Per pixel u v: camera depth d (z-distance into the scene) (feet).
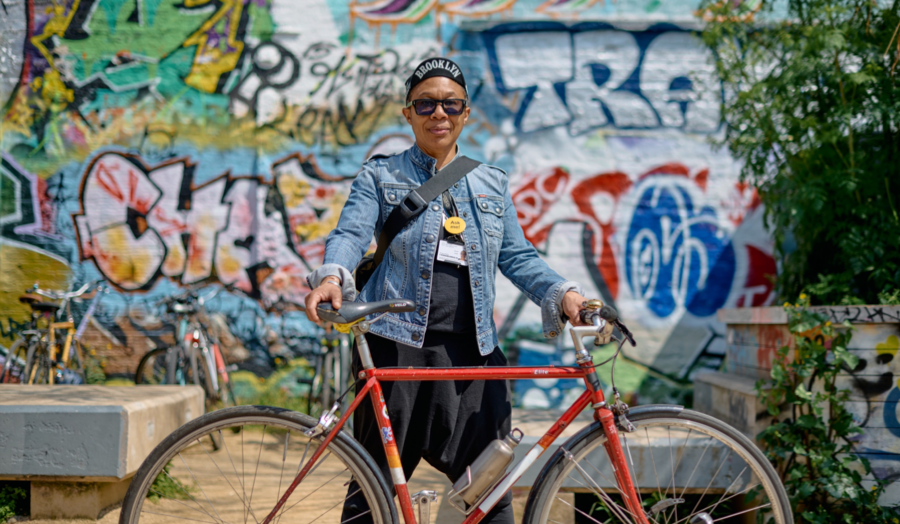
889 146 12.55
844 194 12.62
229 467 11.48
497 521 6.66
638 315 17.63
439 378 6.33
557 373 6.50
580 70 18.07
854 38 12.32
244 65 18.48
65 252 18.38
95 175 18.49
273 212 18.33
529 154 18.01
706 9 15.17
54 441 9.55
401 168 6.86
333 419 6.48
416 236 6.52
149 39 18.56
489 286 6.72
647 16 18.03
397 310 6.05
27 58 18.62
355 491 6.66
